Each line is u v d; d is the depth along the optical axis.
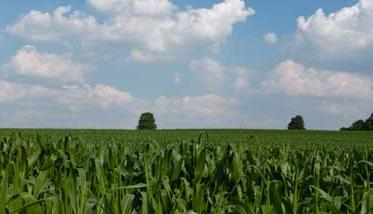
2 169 7.96
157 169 7.09
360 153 11.42
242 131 84.31
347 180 7.20
